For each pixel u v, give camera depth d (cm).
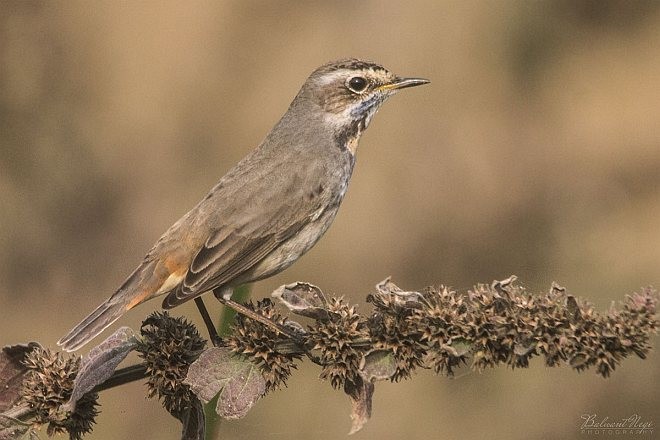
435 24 1691
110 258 1566
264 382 580
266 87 1661
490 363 540
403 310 563
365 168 1627
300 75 1664
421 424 1416
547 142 1680
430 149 1645
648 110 1709
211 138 1644
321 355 581
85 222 1577
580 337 519
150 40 1644
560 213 1647
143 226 1591
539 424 1395
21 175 1548
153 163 1617
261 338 582
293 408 1409
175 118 1641
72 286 1551
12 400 600
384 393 1446
